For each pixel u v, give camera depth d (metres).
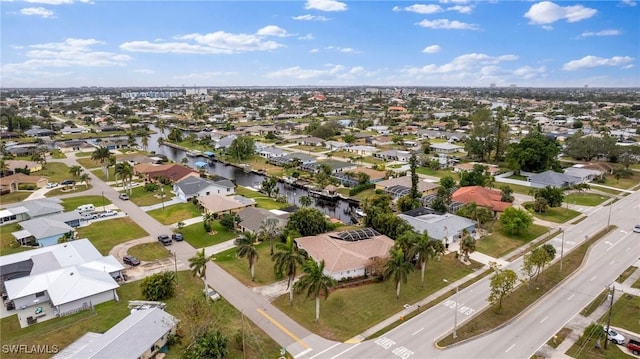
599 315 58.59
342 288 65.81
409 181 131.50
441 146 199.88
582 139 172.50
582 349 50.69
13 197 119.00
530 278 68.31
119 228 94.31
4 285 64.00
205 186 120.62
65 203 112.81
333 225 93.06
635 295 63.94
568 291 65.69
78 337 53.66
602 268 73.81
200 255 61.69
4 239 87.44
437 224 88.94
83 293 60.72
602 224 97.25
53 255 73.56
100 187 132.00
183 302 61.78
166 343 51.34
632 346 50.12
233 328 54.84
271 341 52.38
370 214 92.19
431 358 49.09
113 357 45.09
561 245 84.75
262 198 121.75
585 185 127.00
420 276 70.50
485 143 174.62
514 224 88.19
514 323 56.72
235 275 71.19
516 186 136.25
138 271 72.94
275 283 68.25
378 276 69.25
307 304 61.16
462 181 129.88
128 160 169.88
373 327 55.56
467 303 61.88
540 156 146.62
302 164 164.88
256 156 191.00
